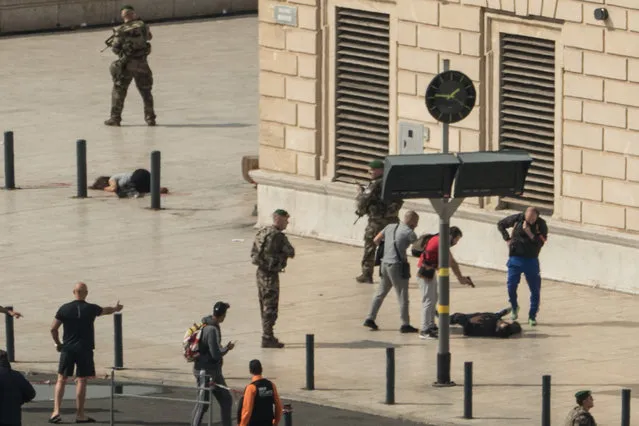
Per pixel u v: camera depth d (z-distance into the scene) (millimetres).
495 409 86875
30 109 162375
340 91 120750
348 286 109438
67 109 162750
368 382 91562
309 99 121625
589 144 109375
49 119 158500
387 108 118875
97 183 134375
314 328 101062
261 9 123438
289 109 122812
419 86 116375
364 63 119375
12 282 109875
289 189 123000
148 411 87625
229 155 146125
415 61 116375
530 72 112000
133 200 131500
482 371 93125
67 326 85750
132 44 155250
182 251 117688
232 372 93250
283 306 105188
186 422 85750
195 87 174000
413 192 89750
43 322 101938
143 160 143500
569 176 110438
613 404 87500
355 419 85750
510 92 113062
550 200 112000
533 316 101000
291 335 99750
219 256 116500
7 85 172750
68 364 85688
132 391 90938
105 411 87625
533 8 110188
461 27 113812
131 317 102875
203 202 131250
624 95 107438
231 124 158125
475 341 98438
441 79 91188
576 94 109562
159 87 173875
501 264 113062
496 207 113500
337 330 100625
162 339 98938
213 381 83188
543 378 82562
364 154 120250
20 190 133875
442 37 114812
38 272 112125
